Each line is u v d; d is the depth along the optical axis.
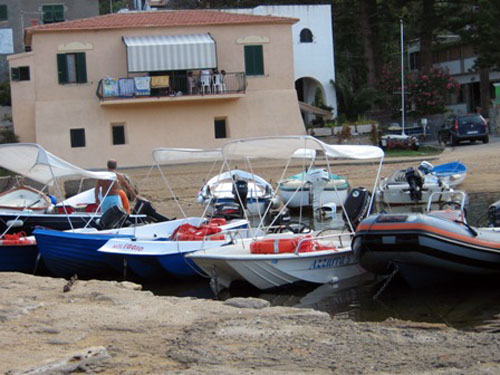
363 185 26.50
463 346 7.20
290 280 12.32
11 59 38.72
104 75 39.28
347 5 51.62
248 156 15.47
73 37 39.00
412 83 47.28
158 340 7.76
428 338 7.56
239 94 39.69
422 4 49.78
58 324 8.50
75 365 6.75
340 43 54.09
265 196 21.52
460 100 57.59
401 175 23.66
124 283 11.36
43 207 18.39
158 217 17.08
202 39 39.38
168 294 12.78
